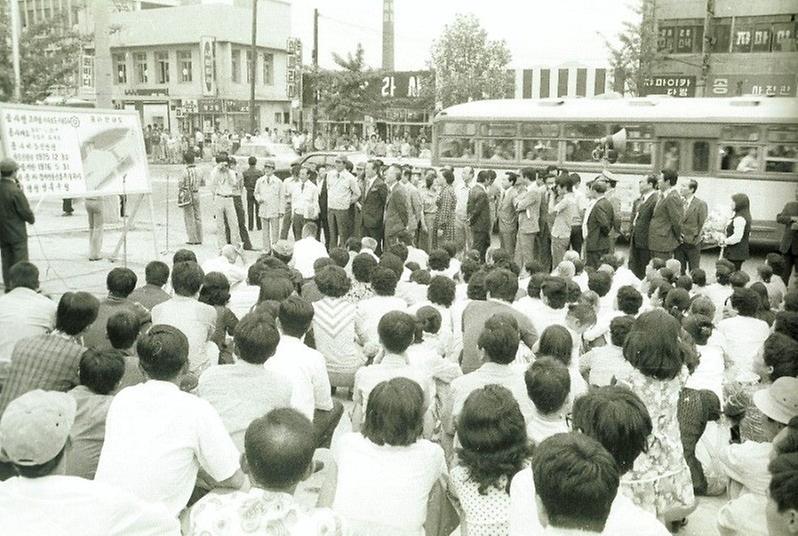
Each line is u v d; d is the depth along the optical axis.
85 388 4.14
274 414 2.75
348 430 6.57
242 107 48.91
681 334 5.43
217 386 4.32
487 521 3.37
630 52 32.38
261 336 4.31
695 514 5.18
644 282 9.22
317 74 46.53
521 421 3.35
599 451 2.39
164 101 50.06
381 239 15.72
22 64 27.64
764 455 3.83
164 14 49.06
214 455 3.71
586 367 5.13
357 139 46.84
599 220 13.00
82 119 11.68
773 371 4.88
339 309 6.79
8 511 2.64
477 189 15.03
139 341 3.78
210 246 16.41
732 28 29.27
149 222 19.77
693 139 16.86
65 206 20.44
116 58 51.91
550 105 18.62
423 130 50.78
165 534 2.89
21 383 4.71
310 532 2.62
